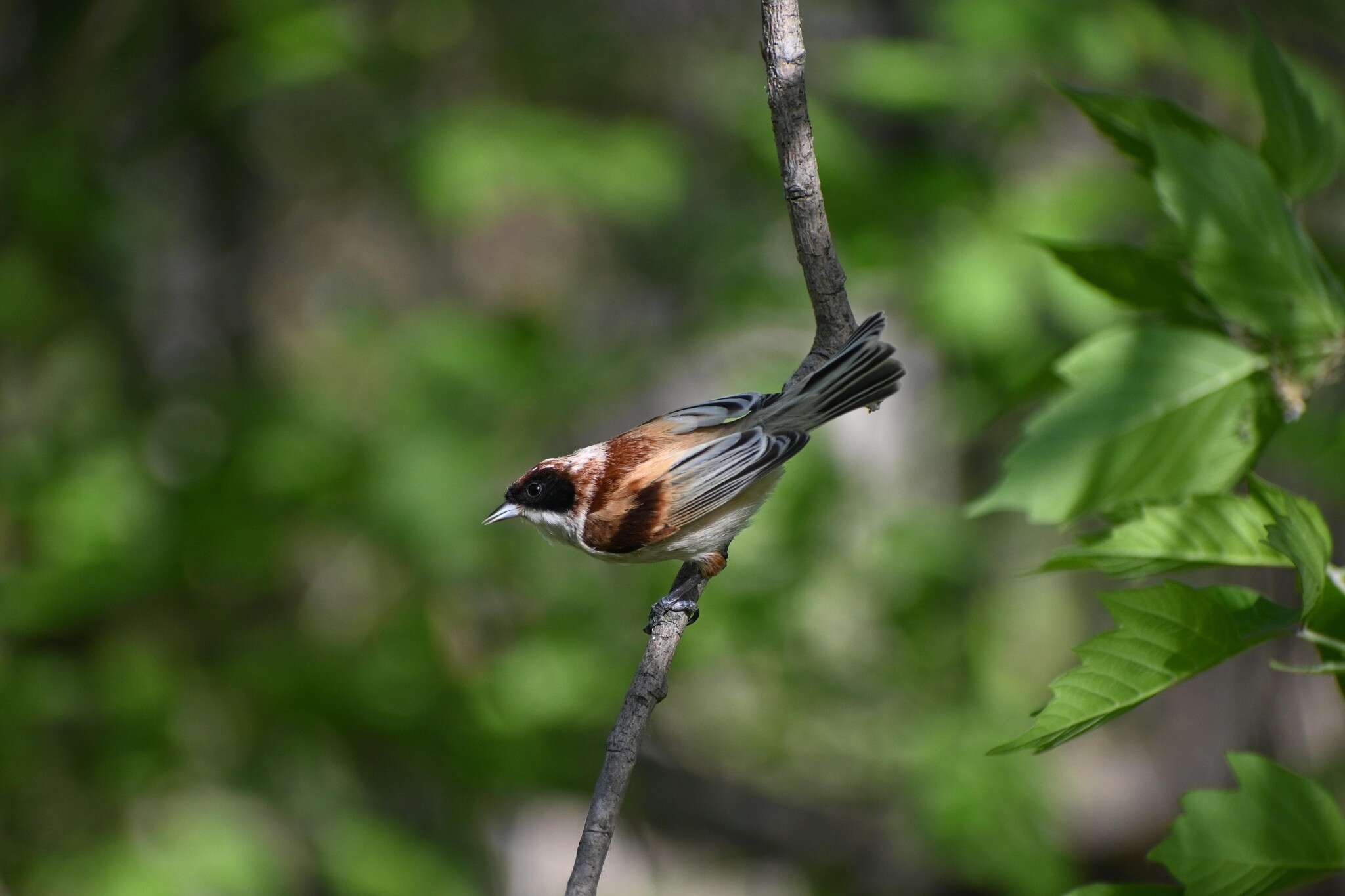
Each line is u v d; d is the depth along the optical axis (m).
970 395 10.91
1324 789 3.70
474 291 16.86
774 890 16.61
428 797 12.41
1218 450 4.83
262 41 11.57
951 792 11.61
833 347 6.10
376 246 16.17
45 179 12.03
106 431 12.09
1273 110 5.00
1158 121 4.94
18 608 10.77
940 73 10.94
